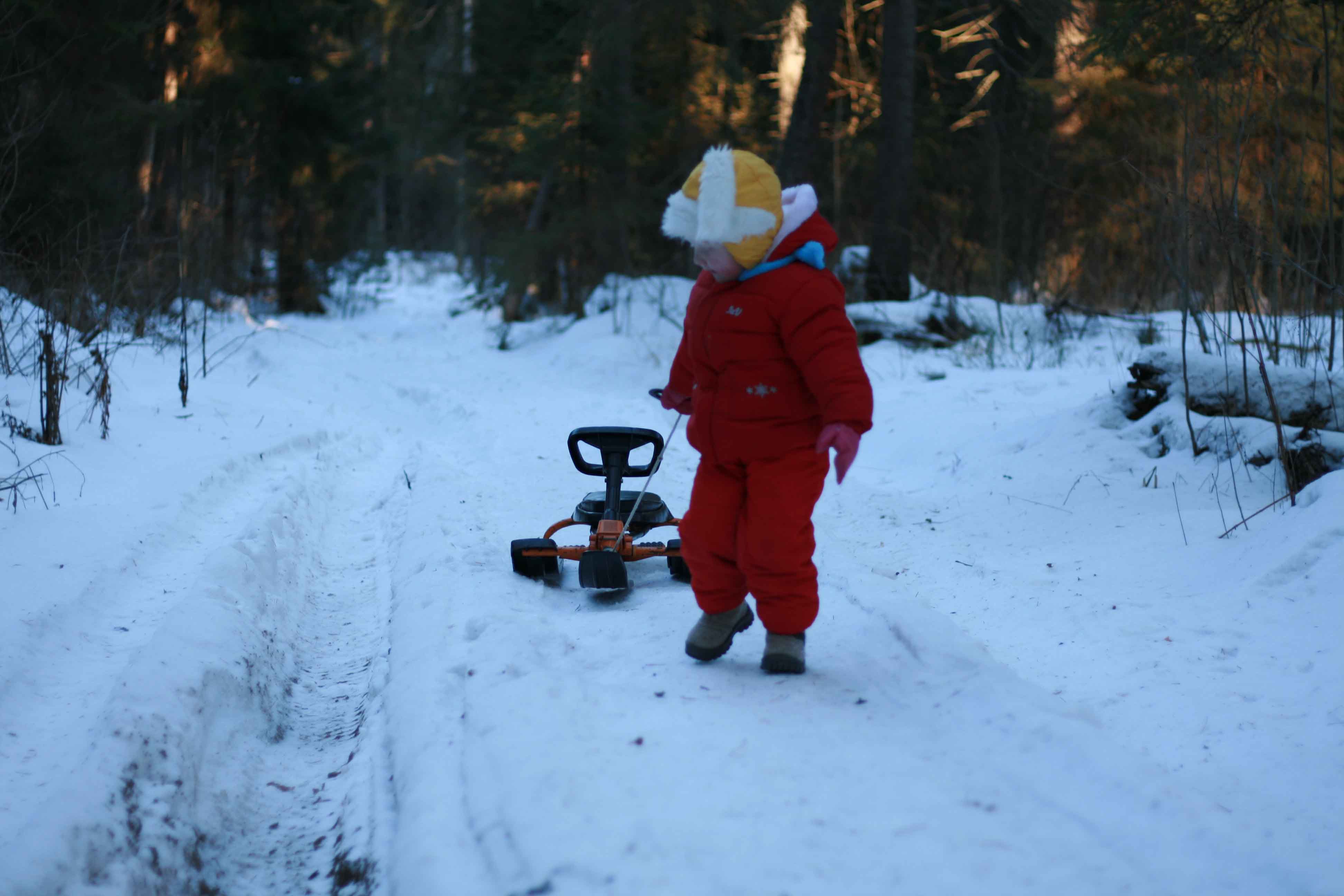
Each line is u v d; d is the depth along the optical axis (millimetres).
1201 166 6492
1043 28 14070
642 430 4477
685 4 15070
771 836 2051
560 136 17312
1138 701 3162
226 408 8156
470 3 20391
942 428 7895
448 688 3066
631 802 2178
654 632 3578
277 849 2656
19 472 5281
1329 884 1999
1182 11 6898
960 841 2033
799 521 2920
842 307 2861
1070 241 15531
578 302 18719
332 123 19375
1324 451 5145
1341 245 6031
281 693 3582
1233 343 6227
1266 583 3896
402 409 10992
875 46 17484
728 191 2803
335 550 5574
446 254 40688
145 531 4766
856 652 3238
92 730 2889
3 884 2064
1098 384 8547
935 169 19094
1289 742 2820
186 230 14688
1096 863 1948
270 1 17672
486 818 2203
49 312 6355
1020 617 4023
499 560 4637
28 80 10312
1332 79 6656
